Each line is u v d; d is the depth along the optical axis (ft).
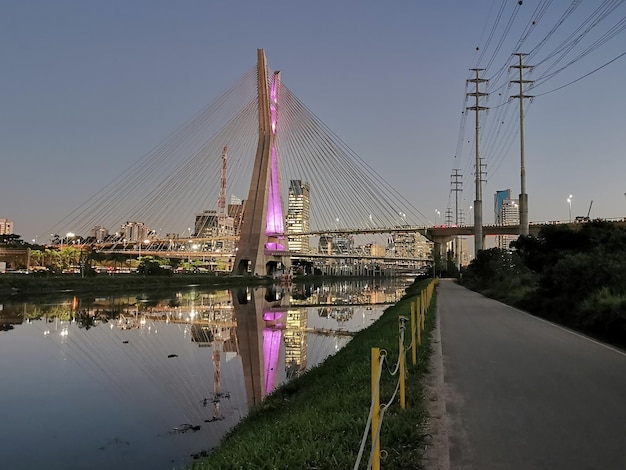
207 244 548.72
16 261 380.58
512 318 70.49
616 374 32.71
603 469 17.44
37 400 49.65
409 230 398.62
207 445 36.40
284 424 23.89
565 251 86.63
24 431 39.73
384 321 73.36
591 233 86.12
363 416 22.52
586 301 60.44
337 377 36.42
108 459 33.40
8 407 46.70
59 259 378.53
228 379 60.18
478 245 204.95
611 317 49.55
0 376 60.59
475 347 44.37
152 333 104.22
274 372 64.49
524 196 143.54
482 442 20.01
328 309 171.94
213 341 93.91
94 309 157.89
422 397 26.32
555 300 71.10
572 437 20.56
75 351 80.23
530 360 37.91
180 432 39.63
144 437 38.14
